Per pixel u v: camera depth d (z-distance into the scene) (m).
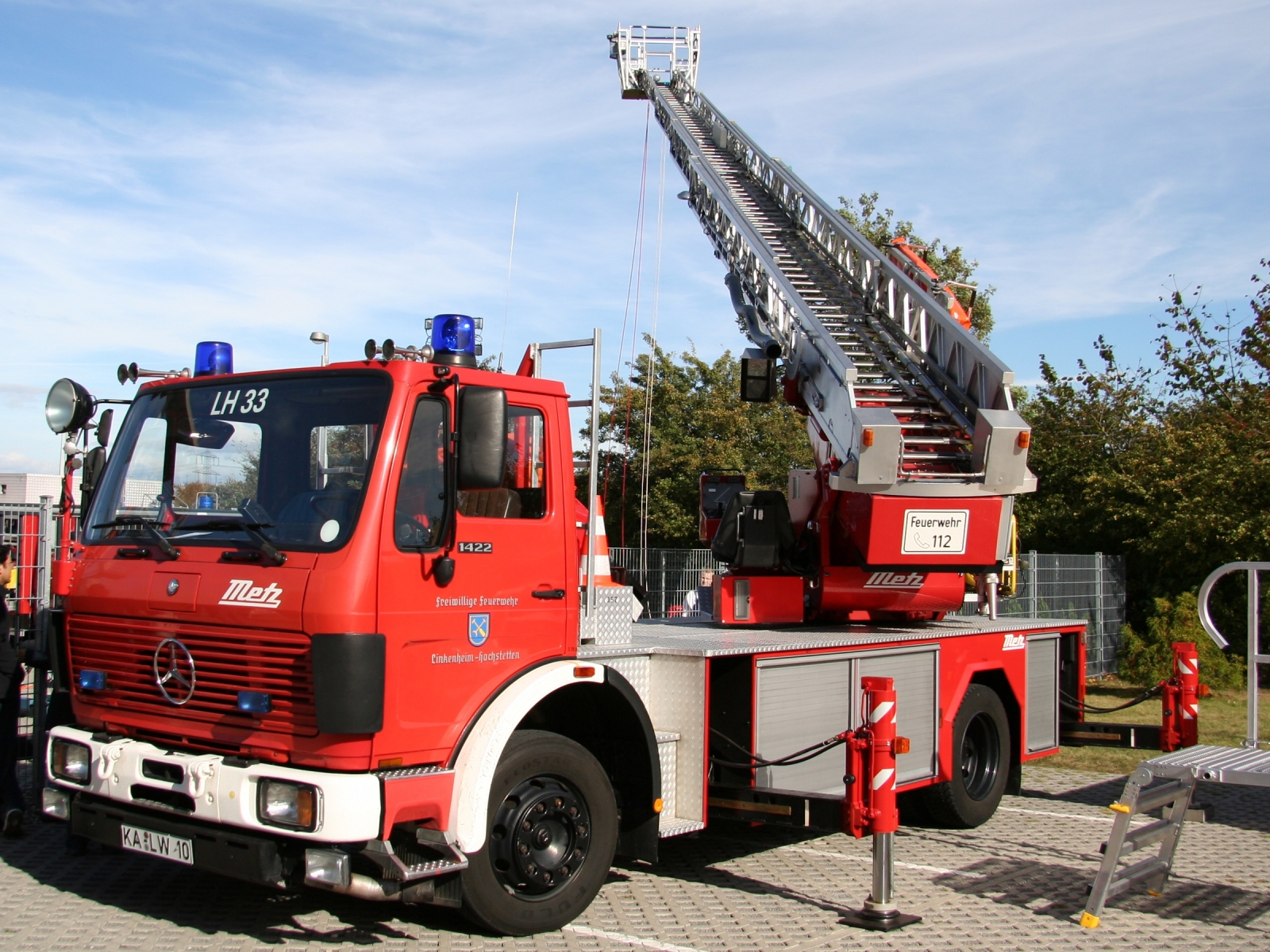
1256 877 6.55
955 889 6.10
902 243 10.33
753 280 10.84
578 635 5.50
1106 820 8.16
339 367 4.93
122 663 5.16
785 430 25.81
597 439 5.61
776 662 6.16
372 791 4.38
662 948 4.97
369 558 4.48
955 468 7.76
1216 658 15.98
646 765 5.56
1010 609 16.27
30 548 8.38
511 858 4.94
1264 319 20.30
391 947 4.88
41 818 7.32
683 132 18.62
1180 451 18.14
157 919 5.25
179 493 5.23
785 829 7.65
